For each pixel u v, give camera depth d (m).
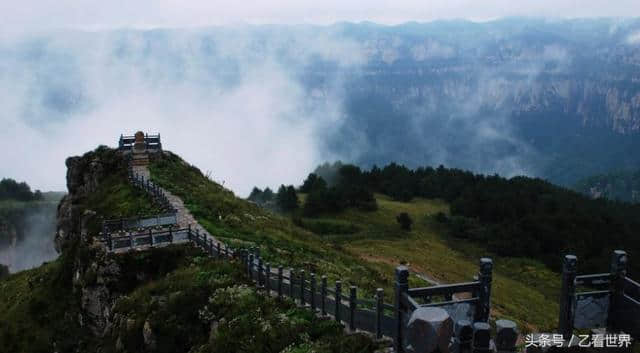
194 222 34.69
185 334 21.42
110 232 31.09
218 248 26.52
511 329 9.84
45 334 33.25
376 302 15.76
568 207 91.81
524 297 57.78
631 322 13.27
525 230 83.44
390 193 115.75
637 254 73.88
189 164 53.78
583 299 13.62
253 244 30.77
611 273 13.69
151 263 28.77
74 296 33.66
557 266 74.00
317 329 17.59
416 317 9.32
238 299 21.03
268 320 18.89
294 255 31.94
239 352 18.00
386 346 15.22
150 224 33.28
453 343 9.62
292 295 20.36
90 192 49.59
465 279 61.09
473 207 94.81
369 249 70.69
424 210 101.69
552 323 43.50
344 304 18.12
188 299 22.27
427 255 72.00
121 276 28.58
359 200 97.88
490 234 84.00
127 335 23.03
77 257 34.69
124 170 47.06
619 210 101.25
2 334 34.22
